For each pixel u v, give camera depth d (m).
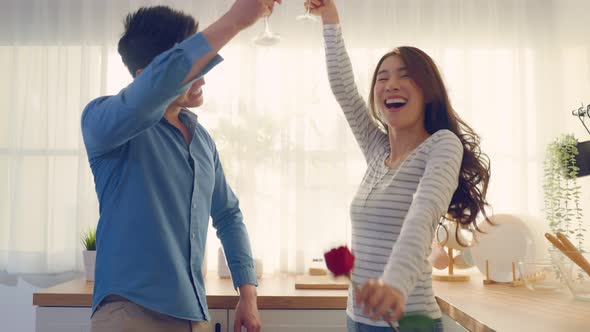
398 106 1.36
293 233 2.57
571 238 2.41
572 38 2.47
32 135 2.62
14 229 2.58
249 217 2.55
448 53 2.65
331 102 2.61
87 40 2.63
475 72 2.65
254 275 1.58
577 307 1.43
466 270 2.36
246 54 2.62
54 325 1.79
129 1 2.63
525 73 2.62
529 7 2.67
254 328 1.50
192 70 1.11
